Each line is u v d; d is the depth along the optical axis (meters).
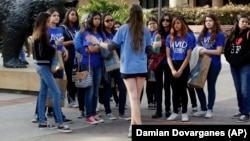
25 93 12.18
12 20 12.35
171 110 9.74
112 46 7.20
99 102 9.86
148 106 10.16
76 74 8.61
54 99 7.95
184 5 30.83
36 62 7.86
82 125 8.59
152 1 36.62
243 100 8.85
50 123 8.65
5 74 12.38
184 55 8.63
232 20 24.38
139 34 7.06
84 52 8.57
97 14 8.57
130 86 7.17
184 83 8.76
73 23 10.00
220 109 10.05
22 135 7.82
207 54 8.99
